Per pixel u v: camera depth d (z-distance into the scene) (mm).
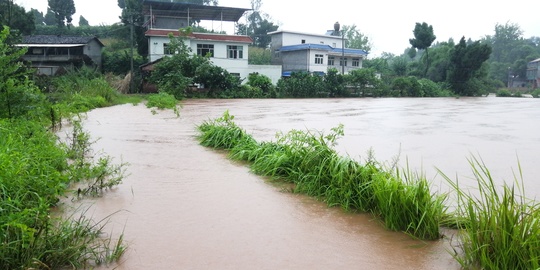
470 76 48594
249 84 34875
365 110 19984
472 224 3156
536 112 19656
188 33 31266
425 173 6039
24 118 7277
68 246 2990
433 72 51188
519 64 74438
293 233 3691
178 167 6215
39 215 3197
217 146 7930
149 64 32938
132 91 30797
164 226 3779
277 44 48656
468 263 3051
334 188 4625
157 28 37125
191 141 8805
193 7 35500
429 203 3730
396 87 42844
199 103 24672
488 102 31188
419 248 3398
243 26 64062
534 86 69938
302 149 5602
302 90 36250
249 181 5445
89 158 6566
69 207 4191
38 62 35000
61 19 53594
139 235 3555
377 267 3049
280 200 4652
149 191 4895
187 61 30406
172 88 27578
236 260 3125
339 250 3348
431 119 15234
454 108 22578
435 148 8328
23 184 3609
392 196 3881
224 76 32031
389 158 7172
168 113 16219
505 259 2814
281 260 3143
